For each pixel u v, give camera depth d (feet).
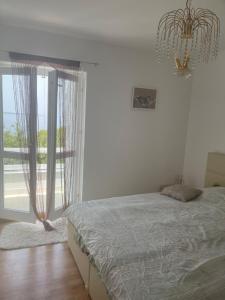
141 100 12.12
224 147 10.98
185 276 4.63
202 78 12.25
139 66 11.81
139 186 12.91
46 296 6.51
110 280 4.77
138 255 5.31
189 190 9.37
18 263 7.83
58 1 7.22
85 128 11.24
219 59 11.10
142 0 6.88
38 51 9.94
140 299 4.07
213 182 10.95
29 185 10.25
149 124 12.55
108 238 6.01
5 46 9.54
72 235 8.16
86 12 7.91
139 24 8.68
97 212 7.57
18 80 9.64
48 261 8.02
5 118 10.31
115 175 12.28
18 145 10.23
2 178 10.78
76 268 7.73
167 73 12.46
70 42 10.36
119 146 12.10
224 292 4.24
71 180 11.32
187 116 13.32
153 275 4.66
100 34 9.95
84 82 11.02
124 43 10.93
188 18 5.36
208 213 7.93
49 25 9.29
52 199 10.78
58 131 10.52
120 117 11.85
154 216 7.48
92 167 11.70
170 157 13.37
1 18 8.79
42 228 10.26
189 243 5.97
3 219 11.00
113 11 7.72
